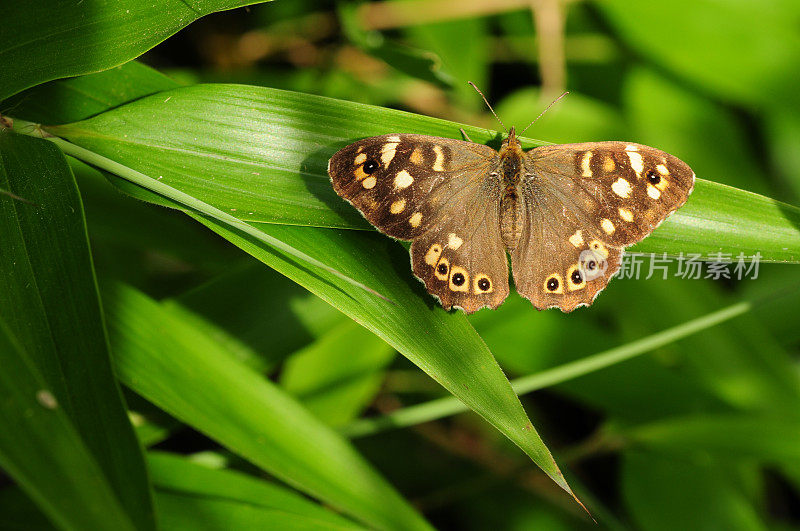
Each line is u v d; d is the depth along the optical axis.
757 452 0.39
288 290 0.38
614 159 0.37
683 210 0.37
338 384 0.39
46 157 0.35
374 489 0.37
